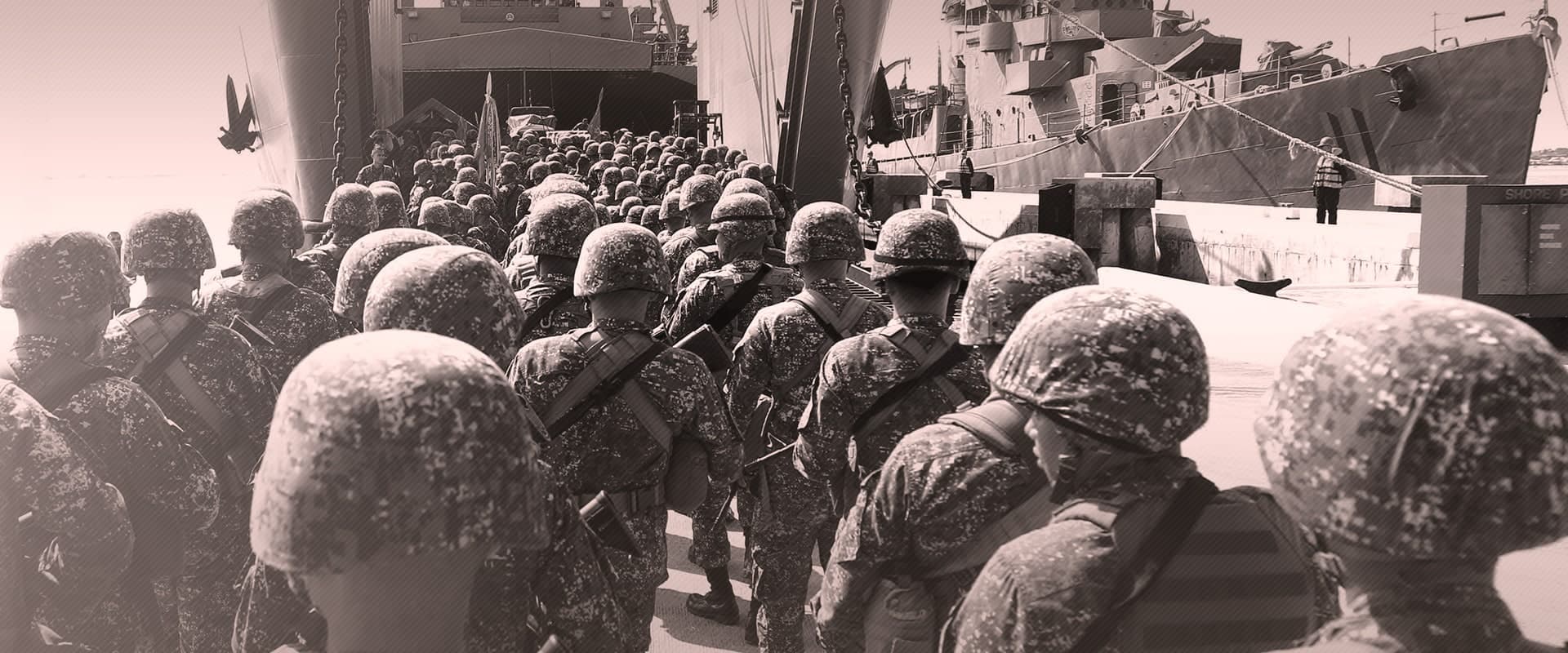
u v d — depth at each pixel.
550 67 54.31
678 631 5.36
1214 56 32.72
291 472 1.47
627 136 25.22
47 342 3.22
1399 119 25.64
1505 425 1.27
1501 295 9.12
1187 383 1.82
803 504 4.38
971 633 1.86
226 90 22.06
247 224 4.55
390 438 1.46
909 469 2.57
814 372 4.45
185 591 3.81
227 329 3.94
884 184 21.48
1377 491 1.32
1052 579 1.77
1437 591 1.36
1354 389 1.34
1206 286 12.83
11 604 2.54
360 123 20.22
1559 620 2.89
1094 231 18.41
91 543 2.83
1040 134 37.31
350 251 3.61
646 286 3.64
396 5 39.06
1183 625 1.74
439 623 1.52
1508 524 1.28
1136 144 31.88
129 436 3.22
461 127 35.28
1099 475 1.86
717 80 28.52
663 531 3.80
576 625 2.31
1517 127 24.17
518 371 3.67
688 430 3.76
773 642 4.46
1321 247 16.09
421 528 1.46
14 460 2.69
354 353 1.55
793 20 17.80
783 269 5.96
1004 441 2.50
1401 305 1.39
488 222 11.35
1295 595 1.79
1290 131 27.45
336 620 1.51
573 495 3.61
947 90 44.91
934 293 3.53
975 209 23.12
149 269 3.84
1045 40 35.94
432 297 2.54
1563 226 9.05
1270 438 1.44
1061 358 1.85
